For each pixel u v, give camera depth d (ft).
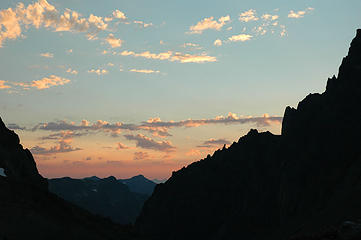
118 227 151.94
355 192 318.24
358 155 409.08
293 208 447.01
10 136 185.47
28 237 101.14
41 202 127.65
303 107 543.80
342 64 511.81
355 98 468.75
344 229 85.30
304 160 474.90
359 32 509.35
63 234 111.86
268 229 483.10
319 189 423.23
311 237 92.58
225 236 522.47
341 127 459.32
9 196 117.50
